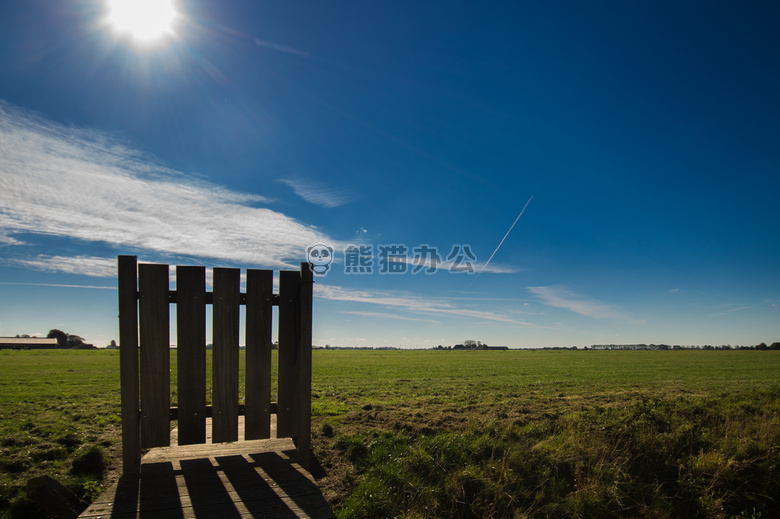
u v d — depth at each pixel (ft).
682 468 23.11
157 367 14.70
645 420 28.09
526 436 26.11
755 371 140.26
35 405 41.73
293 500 11.78
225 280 15.55
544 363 196.34
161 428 14.65
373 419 31.55
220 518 10.63
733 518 19.83
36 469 19.44
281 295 16.71
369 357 265.75
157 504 11.30
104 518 10.45
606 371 138.51
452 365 173.58
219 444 17.35
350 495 17.61
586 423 28.25
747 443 25.09
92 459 20.07
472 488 19.06
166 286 14.88
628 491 20.75
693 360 229.45
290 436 16.51
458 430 27.81
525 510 18.39
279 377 16.51
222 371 15.39
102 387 62.59
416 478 19.10
